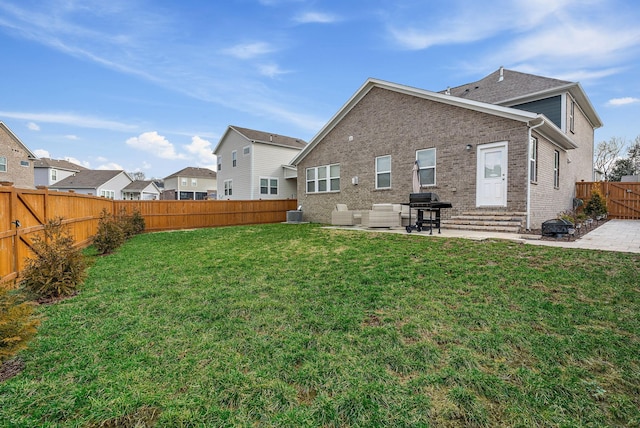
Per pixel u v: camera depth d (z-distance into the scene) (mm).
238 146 24938
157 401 2062
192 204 16016
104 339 2928
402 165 11992
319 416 1929
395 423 1859
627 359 2438
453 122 10469
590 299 3574
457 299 3688
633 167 27984
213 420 1908
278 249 7336
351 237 8531
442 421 1881
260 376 2318
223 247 8016
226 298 3977
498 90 13922
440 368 2377
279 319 3299
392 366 2420
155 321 3320
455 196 10414
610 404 1996
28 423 1896
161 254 7309
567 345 2637
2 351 2357
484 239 7035
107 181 38375
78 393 2145
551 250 5707
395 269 4996
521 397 2053
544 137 10016
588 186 14117
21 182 26094
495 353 2562
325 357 2545
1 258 4465
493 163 9555
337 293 4047
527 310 3334
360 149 13562
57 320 3377
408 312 3371
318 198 15586
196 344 2801
